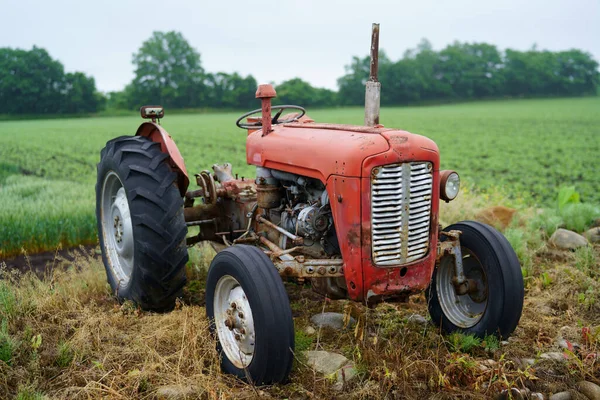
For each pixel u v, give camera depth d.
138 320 4.02
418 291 3.40
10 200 8.49
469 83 83.19
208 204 4.89
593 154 21.17
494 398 3.04
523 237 5.90
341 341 3.70
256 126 4.48
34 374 3.17
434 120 42.78
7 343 3.33
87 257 6.27
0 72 67.19
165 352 3.48
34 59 69.88
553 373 3.31
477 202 7.52
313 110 69.31
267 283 3.08
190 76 78.75
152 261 3.95
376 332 3.79
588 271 4.95
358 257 3.20
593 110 55.28
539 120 42.12
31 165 18.34
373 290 3.25
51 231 6.75
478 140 27.08
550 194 12.53
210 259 5.39
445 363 3.30
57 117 67.31
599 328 3.60
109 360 3.35
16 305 3.96
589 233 6.07
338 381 3.18
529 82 85.75
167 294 4.12
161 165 4.16
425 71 82.19
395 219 3.24
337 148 3.24
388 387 3.02
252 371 3.12
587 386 3.13
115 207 4.47
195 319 3.74
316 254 3.63
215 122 46.69
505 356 3.48
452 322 3.87
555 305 4.35
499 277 3.55
